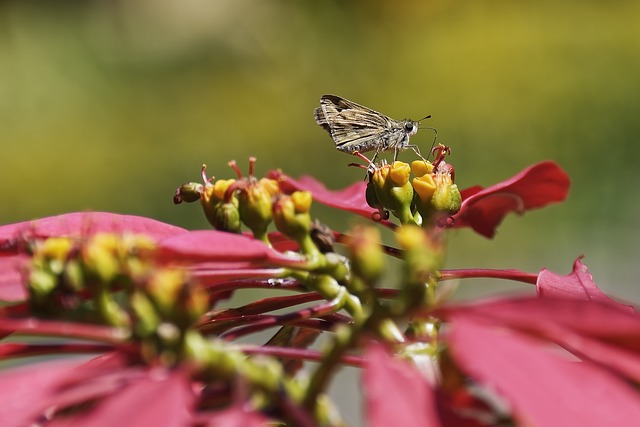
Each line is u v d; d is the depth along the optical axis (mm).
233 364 345
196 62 2328
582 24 2039
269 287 406
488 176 1527
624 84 1729
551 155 1528
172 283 344
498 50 1957
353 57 2160
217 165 1707
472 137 1632
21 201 1648
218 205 406
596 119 1615
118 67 2352
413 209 415
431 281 399
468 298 1099
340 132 477
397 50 2145
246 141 1777
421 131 1661
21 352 390
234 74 2197
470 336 314
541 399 293
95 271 363
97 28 2586
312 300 411
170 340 342
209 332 406
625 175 1434
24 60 2354
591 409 292
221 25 2479
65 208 1615
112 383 335
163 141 1829
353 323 399
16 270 394
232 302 979
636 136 1527
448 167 414
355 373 925
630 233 1276
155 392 310
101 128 1912
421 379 315
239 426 314
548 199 432
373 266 372
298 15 2348
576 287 409
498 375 301
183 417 302
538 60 1882
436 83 1905
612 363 316
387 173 413
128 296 371
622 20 2039
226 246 391
